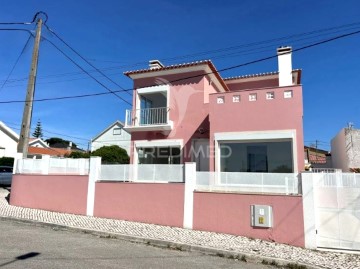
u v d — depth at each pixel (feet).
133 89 54.80
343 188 27.55
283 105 41.04
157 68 52.11
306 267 21.65
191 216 33.12
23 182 45.32
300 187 29.17
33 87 49.24
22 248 22.77
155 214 35.06
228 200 31.63
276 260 22.77
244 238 29.55
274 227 29.19
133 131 53.16
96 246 25.03
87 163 41.16
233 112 43.47
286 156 40.29
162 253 24.22
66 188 41.32
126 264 20.26
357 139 48.44
